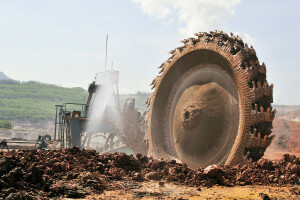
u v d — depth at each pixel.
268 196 10.55
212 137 19.42
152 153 23.53
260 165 14.45
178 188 12.53
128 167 14.82
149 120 24.45
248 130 16.80
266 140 16.50
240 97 17.64
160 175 14.16
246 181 13.20
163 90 24.17
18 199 9.24
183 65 22.78
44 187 10.65
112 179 13.19
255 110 16.61
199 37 21.39
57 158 13.97
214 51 19.53
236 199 10.80
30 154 13.55
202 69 21.19
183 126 21.45
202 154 20.08
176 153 22.52
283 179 13.35
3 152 14.32
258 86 16.94
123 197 10.88
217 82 19.81
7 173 10.57
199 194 11.57
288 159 14.84
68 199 10.25
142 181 13.50
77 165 13.73
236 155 17.03
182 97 22.36
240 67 17.62
